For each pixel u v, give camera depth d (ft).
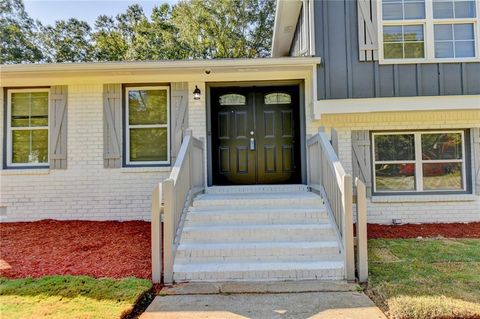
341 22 20.62
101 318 9.23
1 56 63.98
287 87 23.12
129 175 22.17
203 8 67.00
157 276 12.26
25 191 22.20
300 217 15.74
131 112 22.75
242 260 13.53
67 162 22.22
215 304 10.52
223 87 23.00
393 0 20.83
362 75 20.38
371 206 21.77
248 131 23.06
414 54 20.56
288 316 9.61
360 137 21.90
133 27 73.36
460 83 20.29
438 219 21.71
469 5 20.67
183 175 15.19
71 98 22.39
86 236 18.24
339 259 13.37
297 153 22.72
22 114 22.84
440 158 22.20
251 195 18.78
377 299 10.65
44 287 11.41
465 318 9.18
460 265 13.47
